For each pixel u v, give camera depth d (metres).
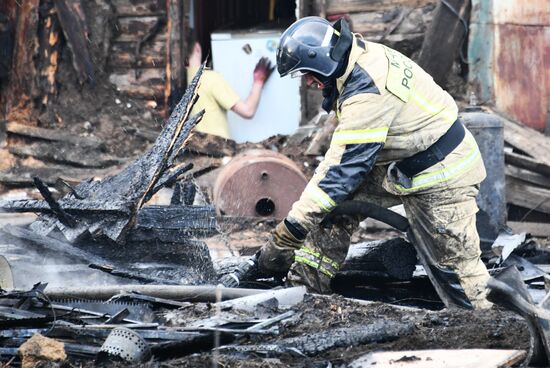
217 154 18.44
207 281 10.18
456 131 9.65
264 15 23.47
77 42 19.59
